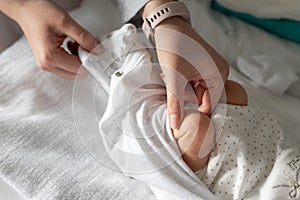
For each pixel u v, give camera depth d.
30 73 0.86
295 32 0.99
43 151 0.77
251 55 0.96
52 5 0.80
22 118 0.80
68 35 0.77
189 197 0.67
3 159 0.75
